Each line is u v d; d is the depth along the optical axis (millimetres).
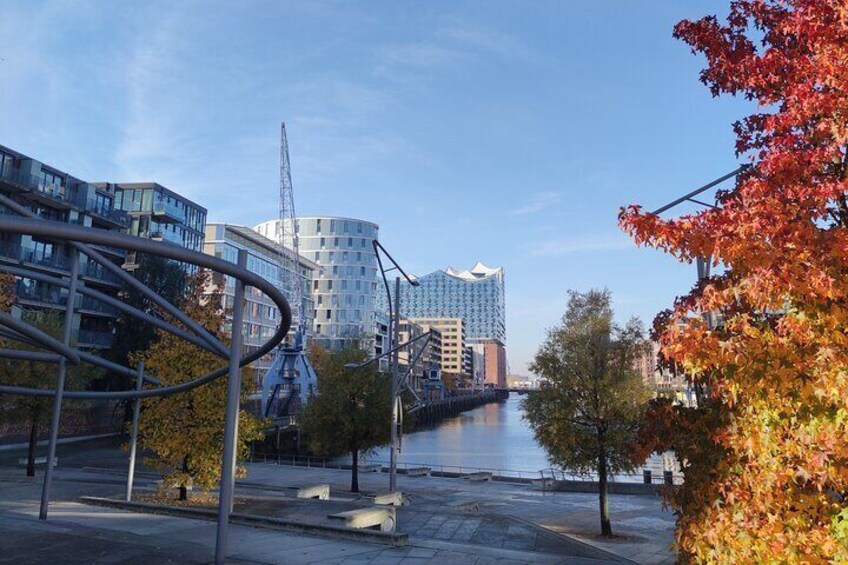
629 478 41625
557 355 23062
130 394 15555
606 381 21734
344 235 141750
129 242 7414
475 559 10117
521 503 28500
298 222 143000
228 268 8859
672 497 5836
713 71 6363
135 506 16141
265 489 26953
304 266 127188
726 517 4914
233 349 9148
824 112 4910
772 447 4570
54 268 54750
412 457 66250
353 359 35188
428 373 164875
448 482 37562
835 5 5000
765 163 5012
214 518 14000
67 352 11695
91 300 58938
